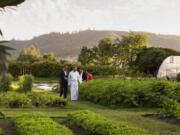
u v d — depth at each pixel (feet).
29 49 374.84
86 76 131.85
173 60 170.81
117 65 319.68
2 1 21.95
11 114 64.28
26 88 108.47
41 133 39.86
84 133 47.06
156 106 79.77
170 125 52.95
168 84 81.87
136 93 81.00
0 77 22.07
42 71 236.84
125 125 43.93
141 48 288.92
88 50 319.47
